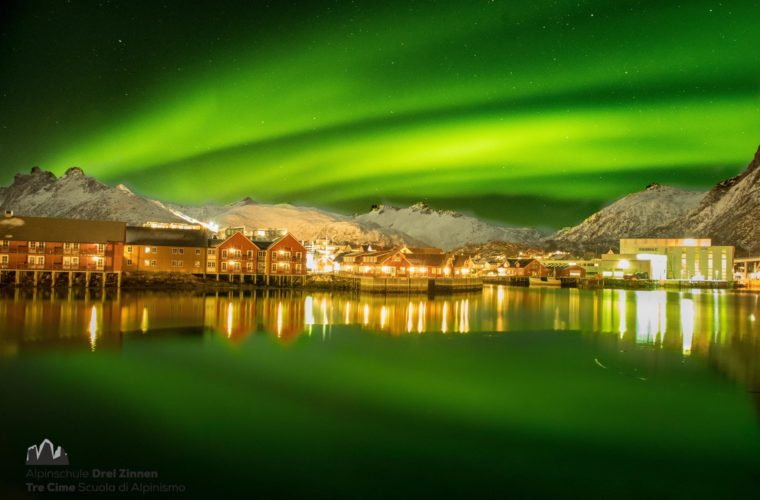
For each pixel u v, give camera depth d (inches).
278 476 689.0
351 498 641.0
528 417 918.4
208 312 2262.6
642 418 920.3
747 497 665.6
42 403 919.7
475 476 701.9
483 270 7199.8
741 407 982.4
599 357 1438.2
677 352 1521.9
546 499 649.6
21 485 648.4
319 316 2277.3
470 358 1408.7
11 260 3132.4
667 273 7180.1
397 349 1520.7
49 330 1621.6
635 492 671.1
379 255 4744.1
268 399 987.9
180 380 1095.0
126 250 3499.0
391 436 823.1
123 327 1740.9
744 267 7573.8
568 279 6378.0
